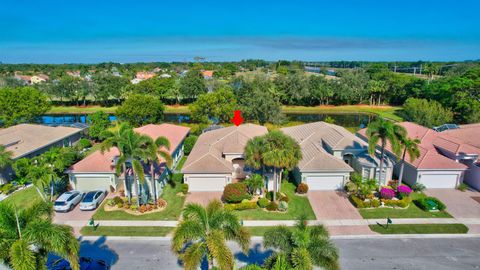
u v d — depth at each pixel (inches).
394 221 985.5
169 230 927.7
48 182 1040.8
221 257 559.2
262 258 805.9
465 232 924.6
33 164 1168.8
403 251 832.9
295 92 3363.7
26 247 493.4
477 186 1241.4
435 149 1417.3
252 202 1072.8
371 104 3575.3
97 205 1064.2
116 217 1000.2
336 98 3550.7
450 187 1238.9
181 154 1622.8
